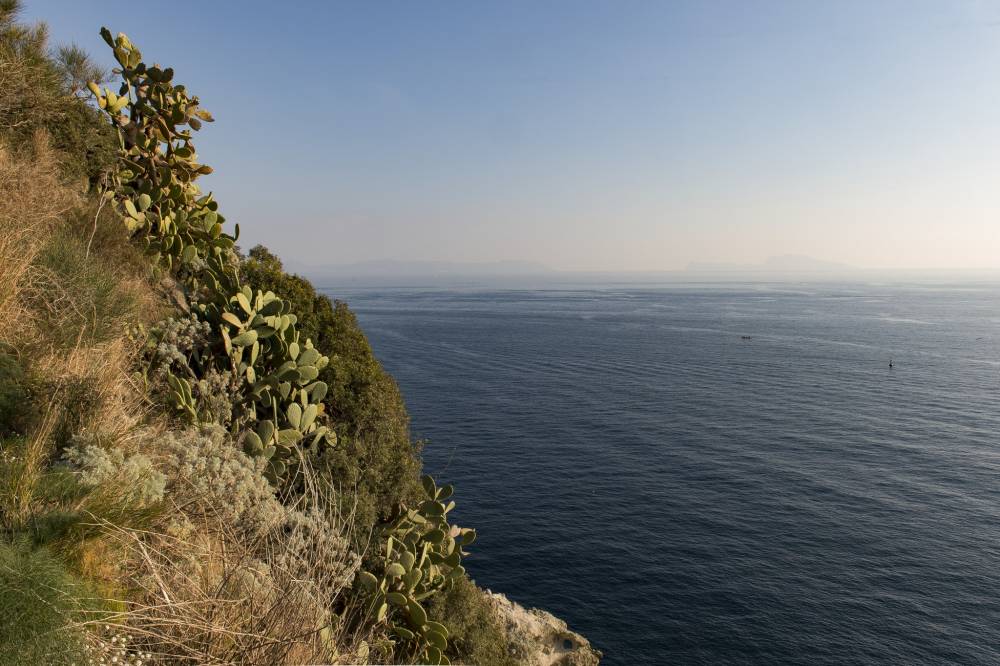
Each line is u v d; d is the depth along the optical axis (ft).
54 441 12.48
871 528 171.83
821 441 257.96
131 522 10.86
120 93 26.55
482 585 134.00
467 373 397.80
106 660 8.42
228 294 23.06
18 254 16.22
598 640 118.11
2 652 7.11
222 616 10.59
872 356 520.01
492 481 196.54
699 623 124.88
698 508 181.57
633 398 334.85
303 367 21.61
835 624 126.41
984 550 159.84
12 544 8.54
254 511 14.26
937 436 269.44
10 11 26.76
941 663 116.16
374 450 24.97
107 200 24.57
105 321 17.01
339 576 14.73
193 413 17.84
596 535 160.45
